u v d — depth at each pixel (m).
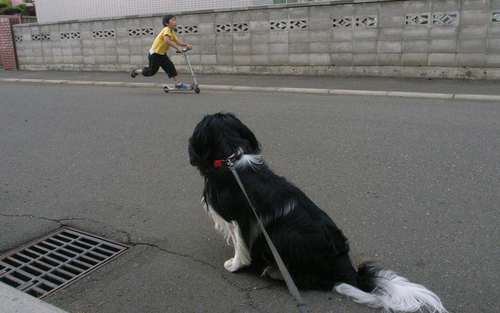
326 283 2.70
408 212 3.85
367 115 7.15
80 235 3.75
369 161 5.10
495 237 3.38
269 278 2.98
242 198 2.74
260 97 9.22
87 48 14.31
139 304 2.79
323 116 7.20
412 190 4.29
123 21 13.47
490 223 3.59
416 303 2.51
